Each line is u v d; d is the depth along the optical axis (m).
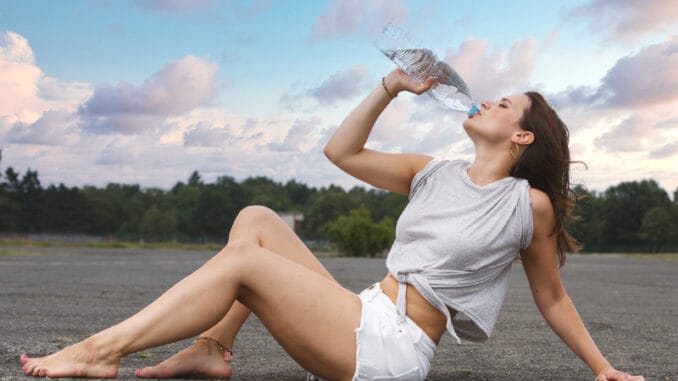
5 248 25.64
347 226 26.48
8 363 2.86
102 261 16.00
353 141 2.69
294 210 86.94
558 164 2.51
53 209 69.75
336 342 2.30
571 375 3.04
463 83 2.69
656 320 5.55
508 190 2.44
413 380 2.35
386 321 2.34
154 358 3.25
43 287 7.86
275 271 2.34
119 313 5.38
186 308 2.30
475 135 2.56
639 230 85.19
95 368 2.32
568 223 2.62
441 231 2.39
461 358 3.53
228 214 79.38
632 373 3.08
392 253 2.52
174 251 29.14
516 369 3.19
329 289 2.37
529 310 6.17
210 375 2.62
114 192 83.62
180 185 95.38
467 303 2.40
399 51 2.65
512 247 2.43
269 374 2.86
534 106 2.51
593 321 5.37
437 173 2.58
